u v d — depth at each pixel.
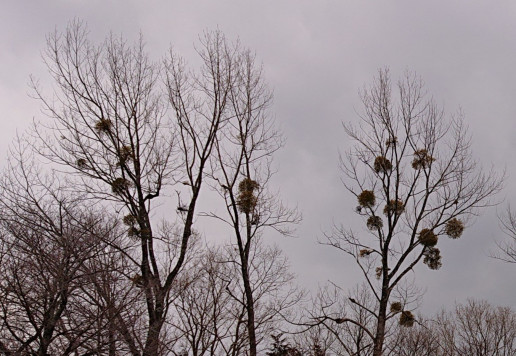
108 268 11.12
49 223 11.34
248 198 15.91
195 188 15.69
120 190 14.63
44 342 9.67
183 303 14.10
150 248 14.00
